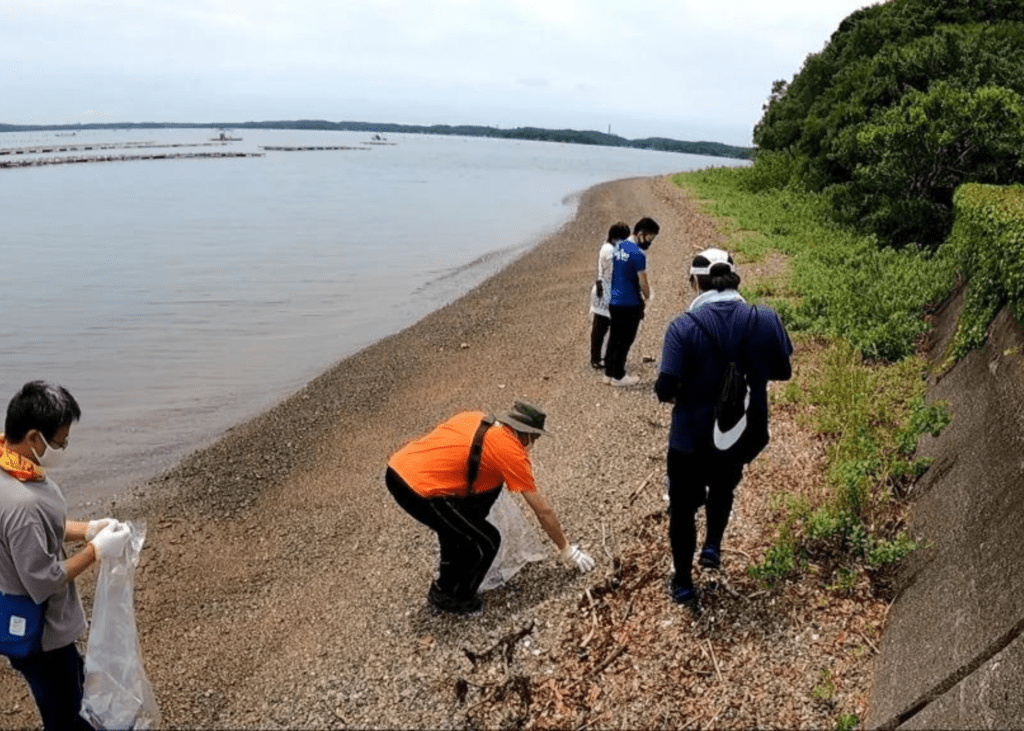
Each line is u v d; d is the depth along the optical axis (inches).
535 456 258.1
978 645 117.1
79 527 131.9
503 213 1230.3
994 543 134.5
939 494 173.2
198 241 893.2
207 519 241.4
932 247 457.4
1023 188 353.7
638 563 179.6
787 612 155.2
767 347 142.6
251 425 324.5
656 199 1093.8
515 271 679.1
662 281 510.3
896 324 297.9
